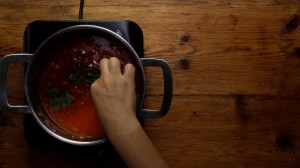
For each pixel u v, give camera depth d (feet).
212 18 3.09
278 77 3.10
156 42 3.05
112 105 2.32
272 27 3.12
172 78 2.81
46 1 3.02
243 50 3.09
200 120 3.04
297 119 3.09
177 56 3.05
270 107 3.09
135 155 2.26
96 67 2.60
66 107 2.61
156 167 2.27
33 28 2.71
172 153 3.01
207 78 3.06
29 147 2.95
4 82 2.49
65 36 2.55
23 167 2.94
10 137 2.95
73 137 2.53
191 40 3.07
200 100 3.05
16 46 2.98
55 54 2.61
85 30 2.53
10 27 2.99
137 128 2.31
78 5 3.03
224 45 3.09
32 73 2.50
